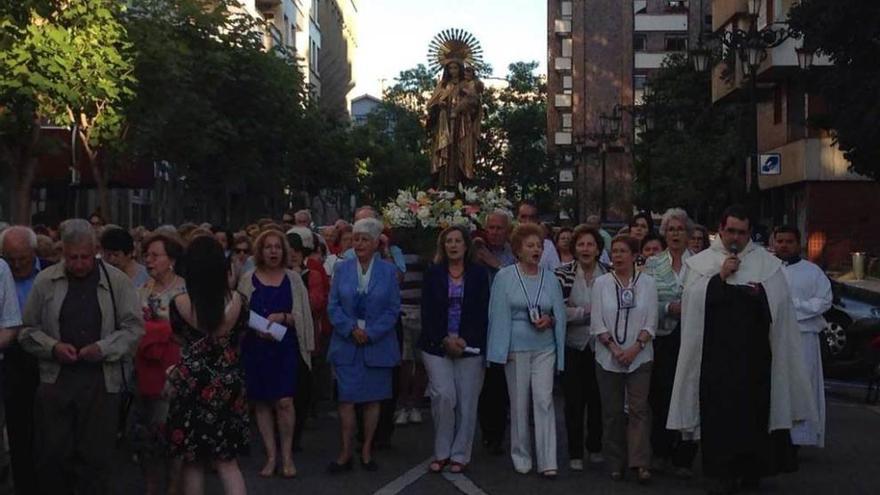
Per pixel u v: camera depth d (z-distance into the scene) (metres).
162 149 30.45
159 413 9.90
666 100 58.72
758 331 10.35
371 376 11.50
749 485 10.80
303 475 11.42
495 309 11.36
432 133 23.62
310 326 11.52
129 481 11.02
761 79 44.50
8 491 10.23
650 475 11.04
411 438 13.56
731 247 10.42
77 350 8.97
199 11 33.66
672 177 51.06
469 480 11.10
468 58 23.42
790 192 46.69
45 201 35.88
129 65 24.11
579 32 96.81
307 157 45.44
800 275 12.03
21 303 9.84
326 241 18.14
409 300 14.97
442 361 11.43
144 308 10.09
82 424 9.01
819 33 30.48
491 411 12.55
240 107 36.66
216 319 8.34
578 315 11.65
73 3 21.95
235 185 41.81
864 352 20.14
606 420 11.16
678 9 95.69
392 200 16.84
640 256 13.08
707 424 10.30
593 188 90.88
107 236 11.14
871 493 10.59
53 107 22.44
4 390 9.62
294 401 12.50
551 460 11.22
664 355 11.39
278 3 67.81
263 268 11.41
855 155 31.62
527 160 100.44
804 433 11.31
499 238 13.66
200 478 8.51
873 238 42.91
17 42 20.67
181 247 10.33
